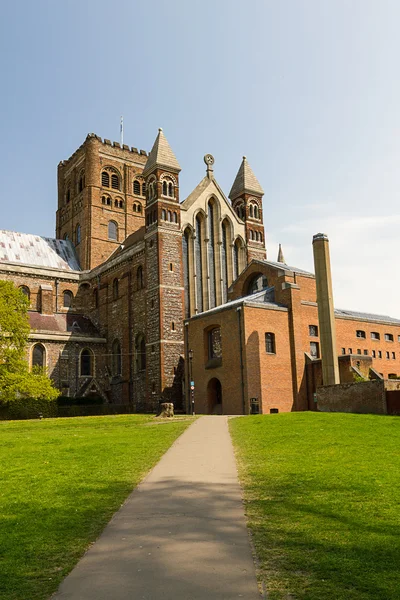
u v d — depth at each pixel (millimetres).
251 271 72750
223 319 61969
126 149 109312
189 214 82125
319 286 59344
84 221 103062
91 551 10547
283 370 61438
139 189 109812
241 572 9242
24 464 21344
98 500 14609
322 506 13328
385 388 42656
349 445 23922
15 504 14547
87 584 8922
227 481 16625
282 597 8258
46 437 32844
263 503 13766
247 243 88312
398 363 76438
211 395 63750
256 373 58844
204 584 8773
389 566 9375
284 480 16438
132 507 13750
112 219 104625
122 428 39219
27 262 97062
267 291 65875
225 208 87375
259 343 59938
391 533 11164
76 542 11180
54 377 82625
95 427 42000
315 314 67125
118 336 85312
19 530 12164
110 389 85125
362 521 12008
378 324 75188
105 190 104938
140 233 90812
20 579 9289
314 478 16562
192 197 83500
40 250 102000
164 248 77000
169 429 35906
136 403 78062
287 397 61062
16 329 62438
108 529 11906
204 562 9734
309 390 62531
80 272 98188
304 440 25875
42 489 16266
